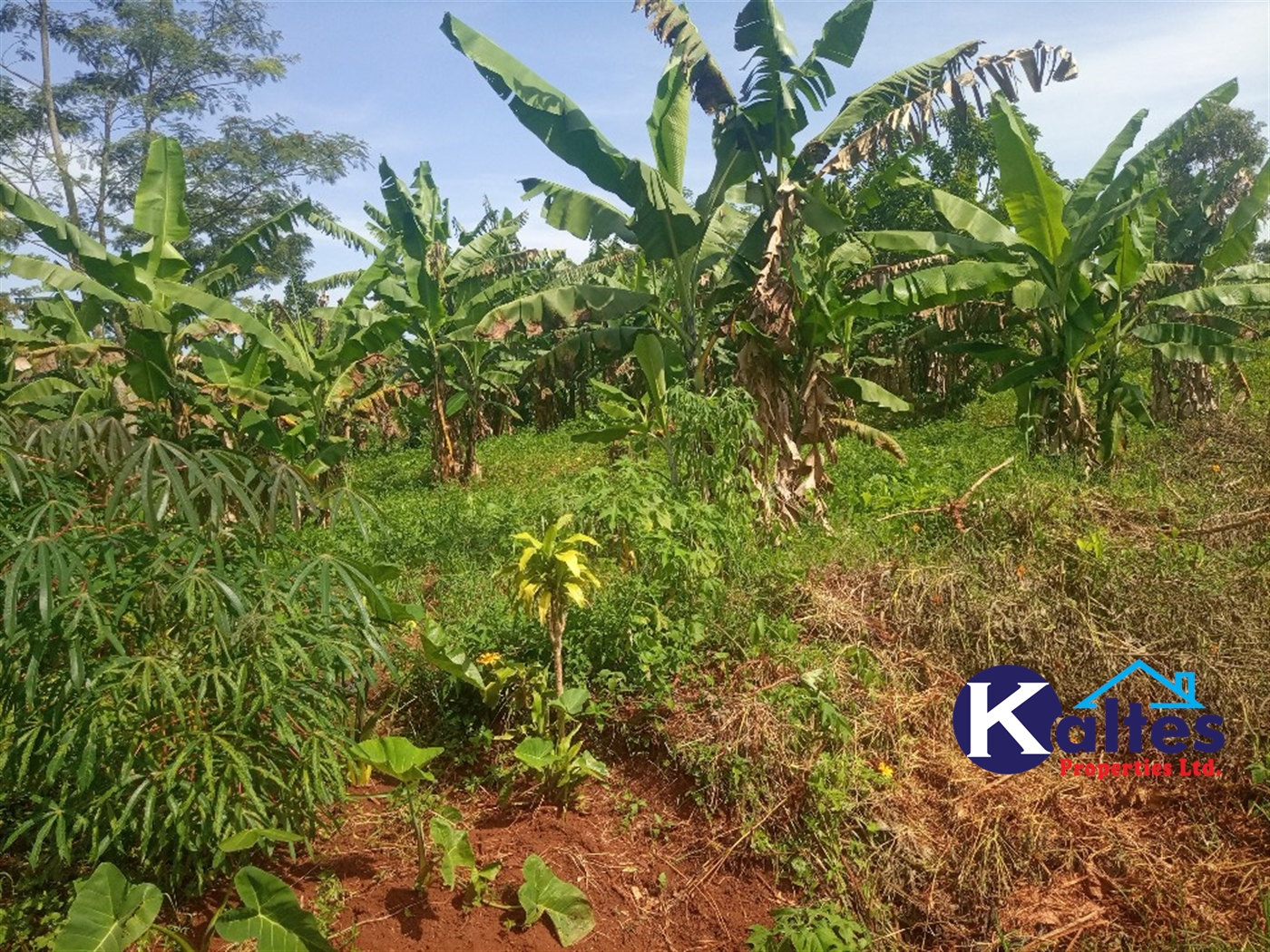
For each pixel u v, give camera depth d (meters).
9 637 2.61
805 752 4.06
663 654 4.53
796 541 6.70
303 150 17.97
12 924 2.97
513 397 19.45
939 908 3.52
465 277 13.27
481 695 4.58
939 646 4.86
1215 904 3.44
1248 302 10.19
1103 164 10.10
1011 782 4.00
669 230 8.00
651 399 7.59
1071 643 4.68
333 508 3.58
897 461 10.11
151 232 8.28
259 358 9.44
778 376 8.02
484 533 7.74
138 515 3.37
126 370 7.93
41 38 16.25
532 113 7.81
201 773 2.96
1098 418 10.12
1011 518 6.00
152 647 3.05
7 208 7.72
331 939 3.11
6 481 3.23
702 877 3.68
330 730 3.29
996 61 7.66
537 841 3.81
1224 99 9.12
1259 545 5.61
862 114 7.85
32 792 3.01
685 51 7.65
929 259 11.92
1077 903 3.51
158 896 2.69
